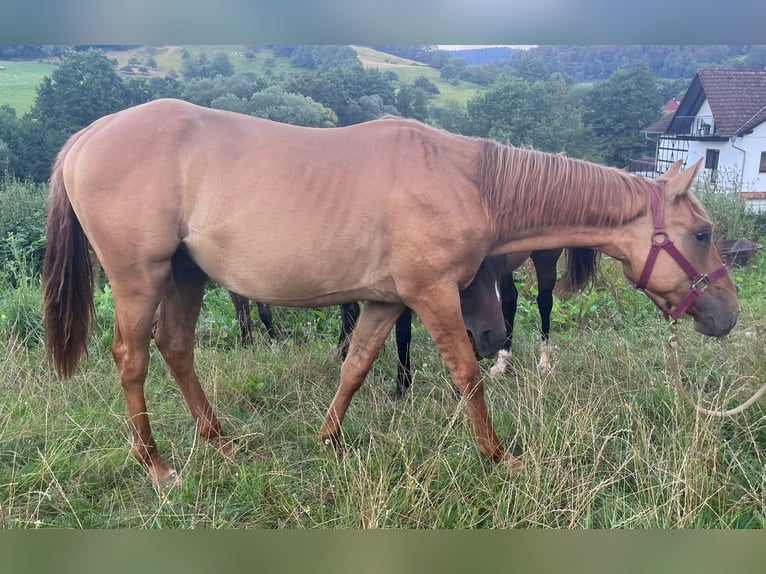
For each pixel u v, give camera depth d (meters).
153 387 3.39
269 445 2.81
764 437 2.71
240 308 4.45
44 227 6.41
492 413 3.01
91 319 2.68
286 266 2.38
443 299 2.41
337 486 2.31
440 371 3.60
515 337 4.54
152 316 2.47
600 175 2.55
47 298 2.55
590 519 2.14
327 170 2.35
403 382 3.49
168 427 2.97
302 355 3.96
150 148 2.31
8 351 3.57
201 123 2.39
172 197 2.32
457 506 2.23
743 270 6.57
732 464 2.47
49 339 2.58
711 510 2.20
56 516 2.29
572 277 3.93
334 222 2.33
